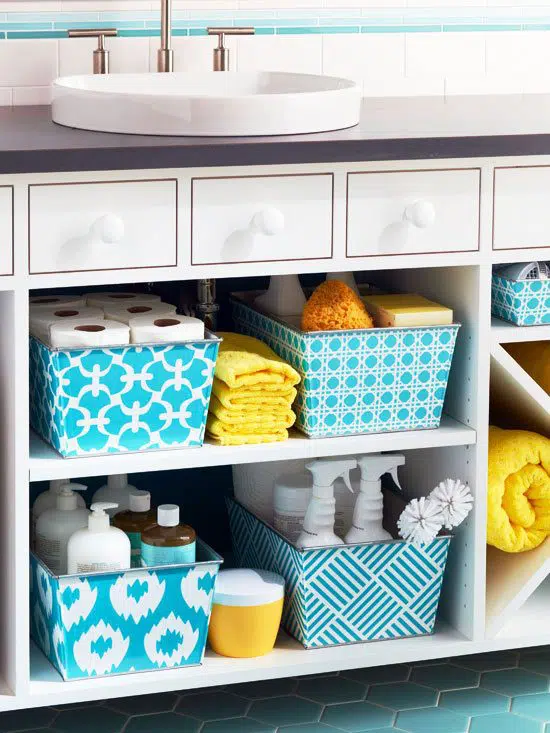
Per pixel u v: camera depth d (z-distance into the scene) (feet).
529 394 7.64
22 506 6.81
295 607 7.62
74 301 7.70
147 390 7.00
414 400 7.50
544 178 7.25
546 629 7.89
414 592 7.72
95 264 6.61
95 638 7.10
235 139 6.74
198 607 7.26
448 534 7.84
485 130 7.14
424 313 7.43
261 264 6.88
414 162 7.00
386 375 7.41
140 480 8.86
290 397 7.32
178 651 7.29
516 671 8.32
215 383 7.32
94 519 7.18
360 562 7.55
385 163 6.95
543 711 7.75
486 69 9.30
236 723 7.59
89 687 7.05
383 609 7.68
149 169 6.56
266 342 7.87
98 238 6.56
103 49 8.20
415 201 7.05
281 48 8.87
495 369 7.74
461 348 7.63
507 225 7.26
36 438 7.32
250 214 6.79
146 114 6.86
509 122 7.57
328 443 7.35
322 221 6.92
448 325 7.42
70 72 8.53
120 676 7.19
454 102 8.82
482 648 7.75
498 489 7.70
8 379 6.79
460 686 8.10
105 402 6.94
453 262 7.21
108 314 7.37
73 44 8.50
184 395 7.07
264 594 7.35
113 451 7.03
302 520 7.89
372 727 7.54
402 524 7.53
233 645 7.43
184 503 9.00
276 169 6.78
